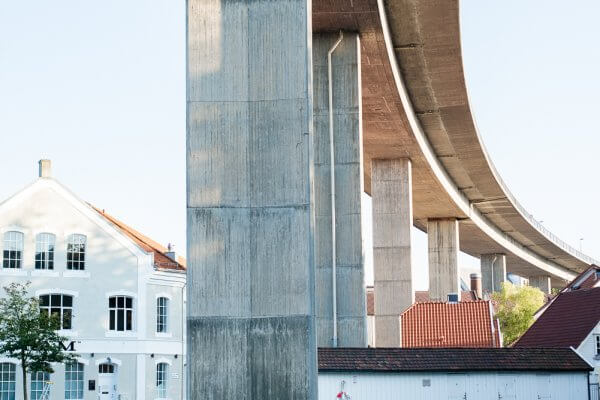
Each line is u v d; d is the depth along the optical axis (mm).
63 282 56906
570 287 72312
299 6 27734
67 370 56156
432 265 99875
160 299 59594
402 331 68938
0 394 54125
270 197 27328
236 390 26734
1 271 55688
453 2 48156
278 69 27641
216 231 27250
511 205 102062
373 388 44531
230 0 27891
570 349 49375
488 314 68625
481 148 76875
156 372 58844
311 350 26781
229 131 27547
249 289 27062
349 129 48906
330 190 48406
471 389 45969
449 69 58375
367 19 47156
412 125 65000
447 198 89562
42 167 57500
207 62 27750
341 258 48656
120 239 58438
